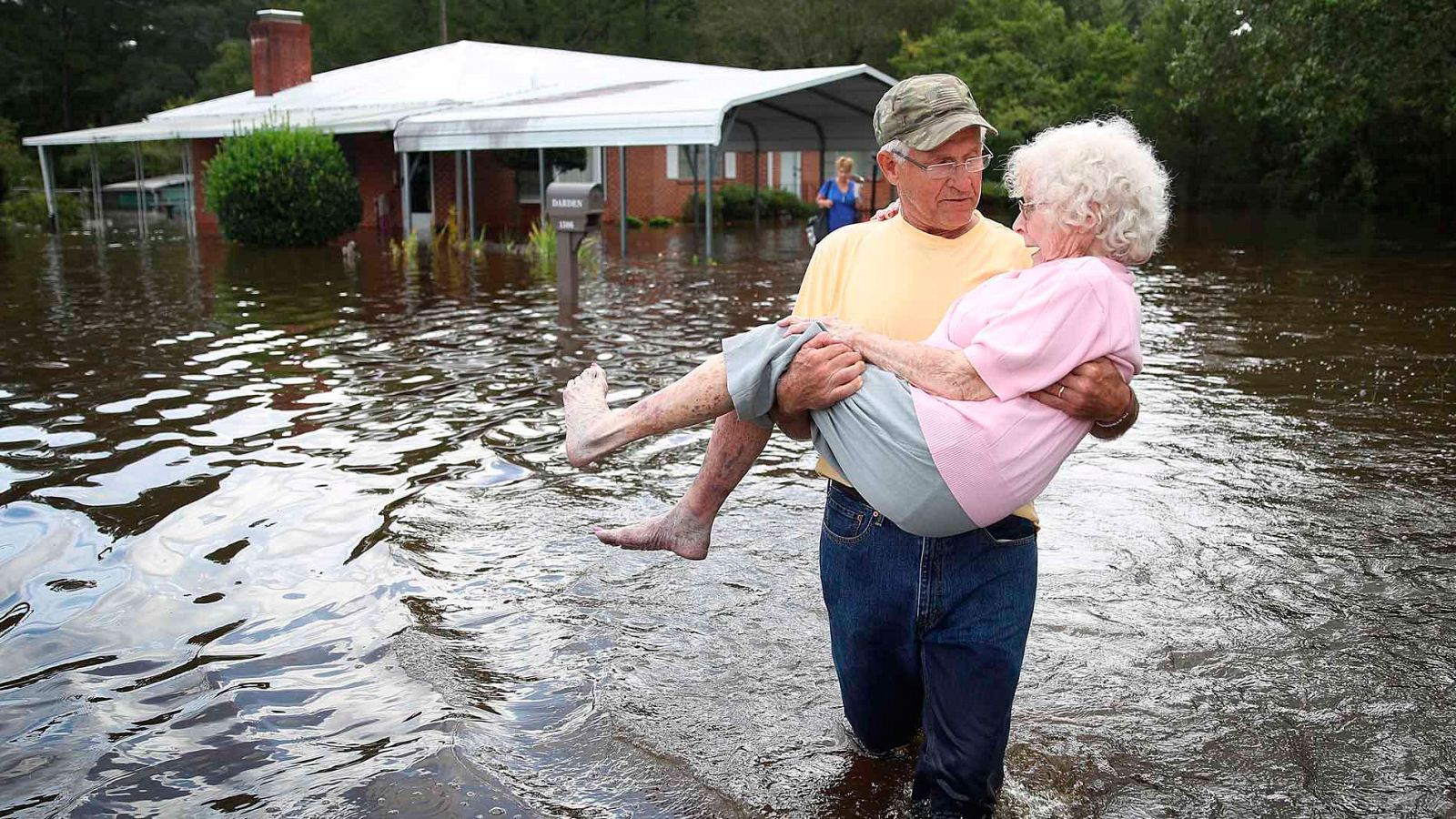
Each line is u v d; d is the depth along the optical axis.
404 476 5.67
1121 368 2.24
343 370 8.57
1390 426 6.79
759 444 2.68
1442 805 2.74
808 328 2.37
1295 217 34.31
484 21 44.03
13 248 22.39
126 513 5.04
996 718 2.42
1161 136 41.16
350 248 20.48
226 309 12.39
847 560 2.50
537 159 28.70
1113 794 2.79
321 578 4.28
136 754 2.98
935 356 2.25
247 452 6.11
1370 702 3.28
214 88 51.00
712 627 3.80
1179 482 5.57
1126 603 4.02
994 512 2.23
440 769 2.88
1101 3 53.12
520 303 12.87
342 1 45.56
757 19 44.75
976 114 2.40
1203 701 3.29
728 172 36.66
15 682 3.41
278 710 3.23
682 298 13.43
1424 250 20.86
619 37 45.22
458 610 3.96
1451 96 22.20
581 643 3.66
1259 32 22.52
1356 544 4.65
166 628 3.82
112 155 46.56
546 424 6.80
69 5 54.75
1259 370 8.70
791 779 2.85
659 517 2.88
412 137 21.47
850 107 25.05
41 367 8.73
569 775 2.86
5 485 5.46
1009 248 2.53
